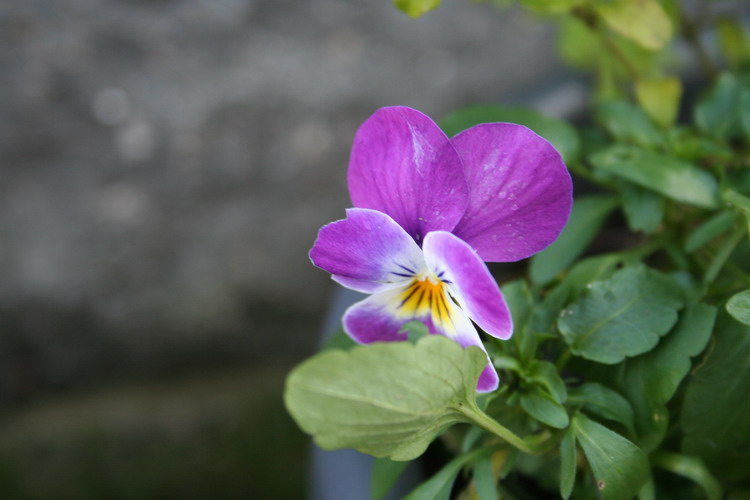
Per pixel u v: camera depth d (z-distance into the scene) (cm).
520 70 41
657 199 23
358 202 20
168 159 41
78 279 39
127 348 39
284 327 39
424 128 19
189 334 39
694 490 22
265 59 43
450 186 19
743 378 21
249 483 35
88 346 39
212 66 43
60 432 37
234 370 39
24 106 42
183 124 41
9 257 39
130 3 45
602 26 27
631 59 28
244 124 41
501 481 23
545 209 19
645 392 21
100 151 41
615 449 20
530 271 24
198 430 37
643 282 21
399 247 19
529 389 21
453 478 21
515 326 21
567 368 22
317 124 41
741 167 24
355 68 42
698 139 24
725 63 30
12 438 37
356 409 17
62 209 40
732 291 22
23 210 40
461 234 19
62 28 44
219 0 45
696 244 22
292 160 40
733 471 21
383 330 20
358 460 23
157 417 37
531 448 21
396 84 42
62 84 42
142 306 39
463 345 19
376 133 19
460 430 23
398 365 17
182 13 44
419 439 19
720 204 22
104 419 37
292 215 40
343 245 19
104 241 39
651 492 21
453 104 41
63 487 36
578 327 21
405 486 23
